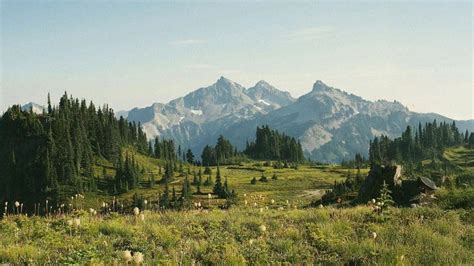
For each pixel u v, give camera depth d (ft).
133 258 32.91
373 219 60.08
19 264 36.24
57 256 37.50
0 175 560.20
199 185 533.55
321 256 40.68
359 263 39.55
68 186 533.96
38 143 586.86
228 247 40.70
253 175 608.60
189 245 42.75
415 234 49.90
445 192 90.68
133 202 386.11
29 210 499.51
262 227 48.39
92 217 62.80
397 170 106.83
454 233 53.11
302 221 60.39
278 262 36.94
